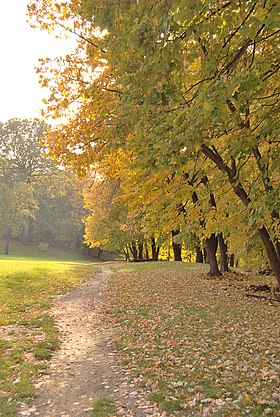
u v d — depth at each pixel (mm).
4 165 55906
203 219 10969
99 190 28484
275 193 5699
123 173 9969
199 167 8664
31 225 65625
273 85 6121
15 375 6215
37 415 4922
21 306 12000
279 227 8609
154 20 3885
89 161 8922
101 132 8516
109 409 5055
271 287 14641
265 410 4766
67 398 5453
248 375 6086
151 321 10133
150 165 5090
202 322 9852
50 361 7086
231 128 5535
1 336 8516
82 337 8906
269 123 5352
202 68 4758
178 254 32938
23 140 57344
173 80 4801
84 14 5676
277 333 8625
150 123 5516
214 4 4098
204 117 3664
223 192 10461
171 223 10852
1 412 4957
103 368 6754
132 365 6855
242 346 7707
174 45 4137
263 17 3377
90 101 9078
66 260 52656
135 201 8625
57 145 9289
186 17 3568
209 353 7328
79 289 16812
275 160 5445
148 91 4832
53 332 8977
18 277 17844
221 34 4504
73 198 63812
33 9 8992
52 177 58219
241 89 4113
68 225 63719
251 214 6504
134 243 40875
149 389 5754
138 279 19609
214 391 5516
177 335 8680
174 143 4324
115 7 5043
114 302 13266
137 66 5078
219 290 14766
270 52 5262
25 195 53219
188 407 5066
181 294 14156
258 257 14742
